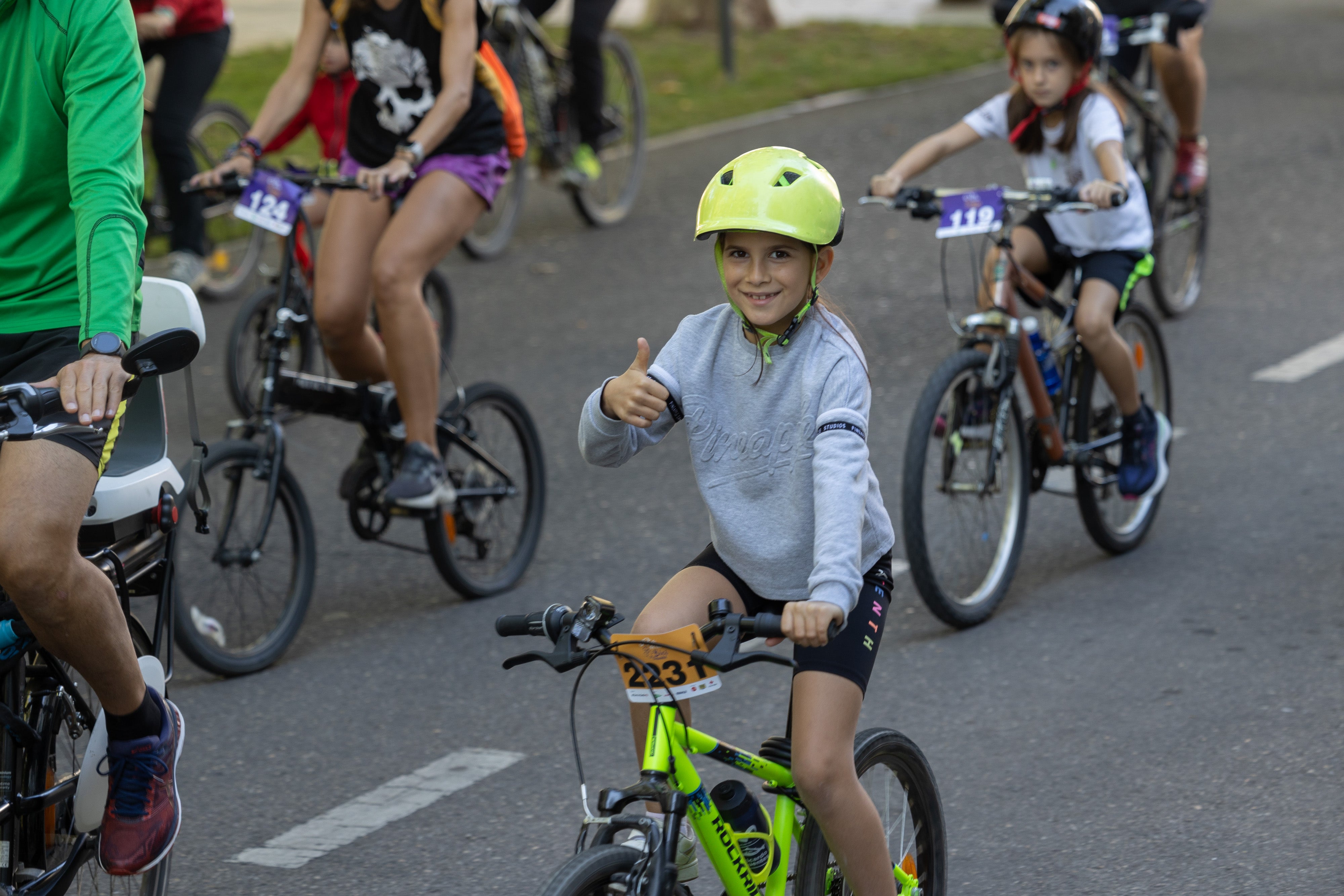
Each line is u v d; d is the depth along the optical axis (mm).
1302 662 7855
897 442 11281
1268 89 22734
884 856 4859
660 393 4660
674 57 26297
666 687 4430
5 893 4852
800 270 4660
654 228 17594
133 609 8117
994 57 26250
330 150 11695
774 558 4867
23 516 4590
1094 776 6844
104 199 4984
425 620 8914
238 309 14938
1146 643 8195
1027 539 9852
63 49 5102
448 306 13289
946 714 7508
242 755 7316
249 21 29203
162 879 5371
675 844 4250
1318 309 13938
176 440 11688
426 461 8602
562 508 10562
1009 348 8500
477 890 6113
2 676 4926
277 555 8492
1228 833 6324
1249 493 10188
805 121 21828
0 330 5281
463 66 8664
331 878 6215
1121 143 8641
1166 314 13906
